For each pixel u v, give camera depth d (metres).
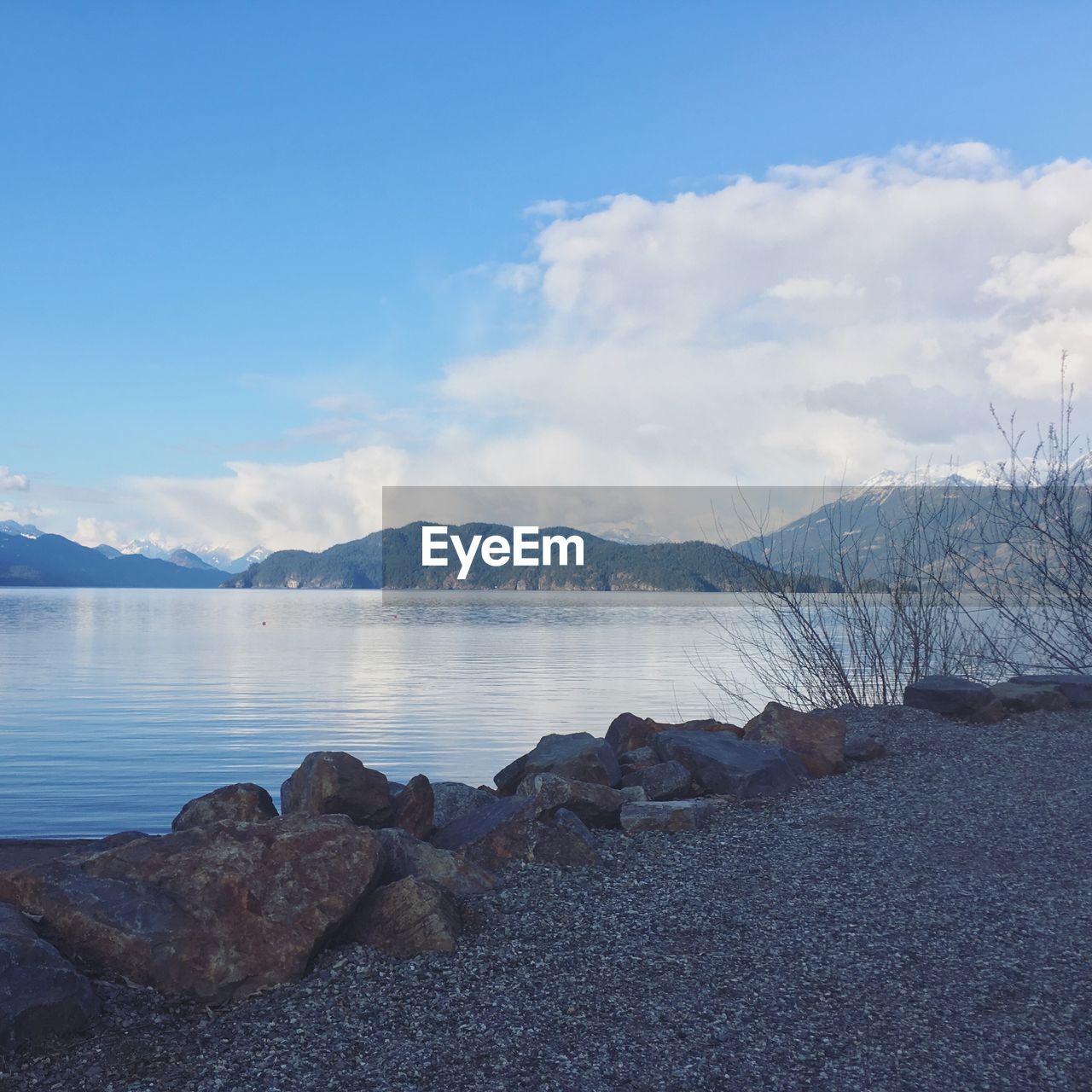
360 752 21.36
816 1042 4.52
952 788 9.64
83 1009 4.58
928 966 5.41
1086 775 10.00
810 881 6.94
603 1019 4.75
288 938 5.26
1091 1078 4.19
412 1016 4.78
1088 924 6.04
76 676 42.28
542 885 6.83
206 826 5.81
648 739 11.70
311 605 181.62
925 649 16.25
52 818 14.99
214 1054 4.39
